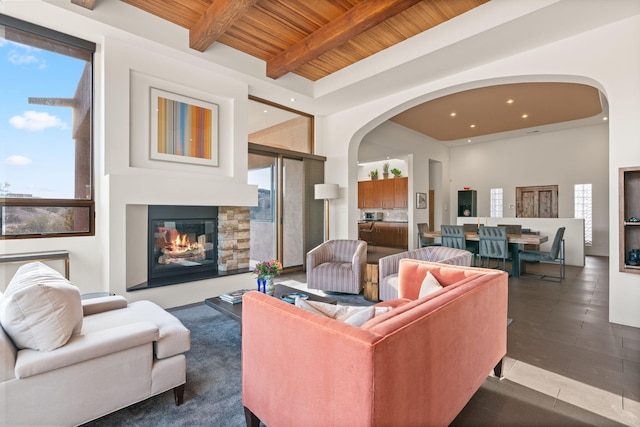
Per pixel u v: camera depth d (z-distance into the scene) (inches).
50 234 123.6
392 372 42.1
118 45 130.6
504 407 71.7
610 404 72.6
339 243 181.6
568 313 135.6
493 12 123.2
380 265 139.8
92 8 116.3
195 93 156.4
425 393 49.6
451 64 154.7
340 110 228.7
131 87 136.6
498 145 374.9
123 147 131.3
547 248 265.4
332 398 44.2
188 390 78.1
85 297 107.5
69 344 59.4
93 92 133.6
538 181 347.3
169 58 146.2
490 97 230.4
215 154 163.5
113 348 62.5
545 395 76.2
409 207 338.3
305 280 199.6
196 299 149.8
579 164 322.7
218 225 172.7
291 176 225.9
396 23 138.2
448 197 408.5
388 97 199.9
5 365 52.5
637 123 116.2
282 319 52.9
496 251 207.0
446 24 136.8
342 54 167.0
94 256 132.7
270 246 217.5
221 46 155.9
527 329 117.6
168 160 147.2
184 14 132.7
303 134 234.1
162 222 152.3
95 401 61.0
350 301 154.0
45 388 55.8
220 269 169.5
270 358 55.9
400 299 103.0
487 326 72.2
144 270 143.6
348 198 229.5
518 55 144.9
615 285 122.4
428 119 287.1
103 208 130.5
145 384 67.4
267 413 56.9
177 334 72.9
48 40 123.5
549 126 315.3
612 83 121.3
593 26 123.3
